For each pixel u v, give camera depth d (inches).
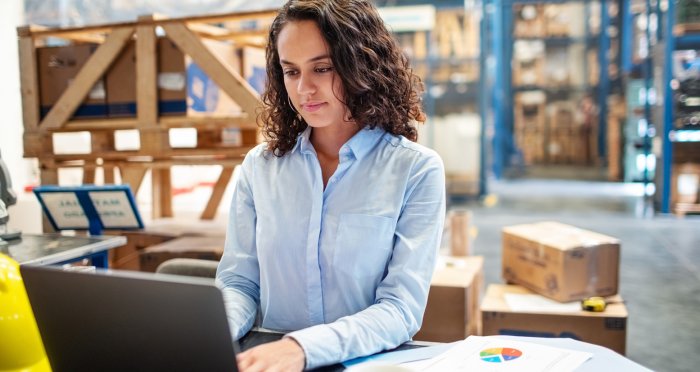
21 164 168.7
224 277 54.8
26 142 118.8
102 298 32.6
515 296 112.7
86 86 113.2
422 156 51.4
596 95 475.2
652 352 122.3
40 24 170.7
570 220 271.6
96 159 120.6
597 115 478.9
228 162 110.3
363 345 43.5
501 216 288.4
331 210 51.1
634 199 334.0
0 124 163.0
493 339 47.0
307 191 52.0
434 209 50.4
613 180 416.8
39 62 117.9
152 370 32.5
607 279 110.1
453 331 105.7
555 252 108.2
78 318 33.7
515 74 472.4
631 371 40.5
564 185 411.2
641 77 370.6
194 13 161.0
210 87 114.7
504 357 43.1
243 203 55.8
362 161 51.9
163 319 31.3
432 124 343.0
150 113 110.3
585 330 101.4
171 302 30.8
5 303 48.7
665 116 268.8
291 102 54.1
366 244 49.7
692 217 270.7
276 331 50.6
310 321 51.4
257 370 37.9
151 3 164.1
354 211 50.3
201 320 30.5
